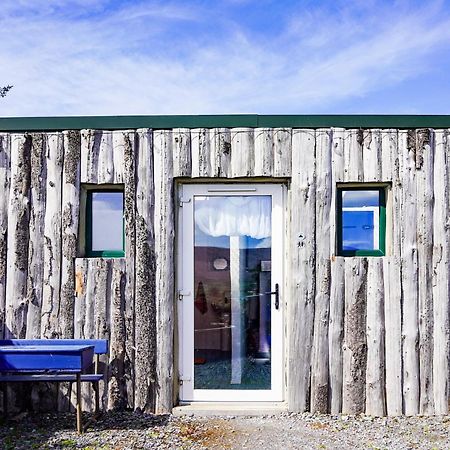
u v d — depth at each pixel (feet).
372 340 15.61
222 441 13.51
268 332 16.08
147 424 14.69
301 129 15.84
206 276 16.16
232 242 16.19
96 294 15.78
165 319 15.67
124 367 15.70
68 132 15.98
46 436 13.84
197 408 15.60
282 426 14.60
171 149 15.85
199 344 16.11
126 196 15.83
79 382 13.92
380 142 15.83
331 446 13.20
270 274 16.11
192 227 16.15
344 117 15.87
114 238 16.29
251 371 16.06
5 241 15.96
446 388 15.61
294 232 15.70
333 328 15.65
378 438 13.75
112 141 15.97
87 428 14.42
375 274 15.69
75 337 15.74
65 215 15.88
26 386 15.84
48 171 16.02
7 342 15.34
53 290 15.84
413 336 15.64
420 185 15.80
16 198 15.98
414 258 15.70
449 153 15.90
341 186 16.08
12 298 15.85
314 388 15.60
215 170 15.75
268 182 16.14
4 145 16.08
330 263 15.71
